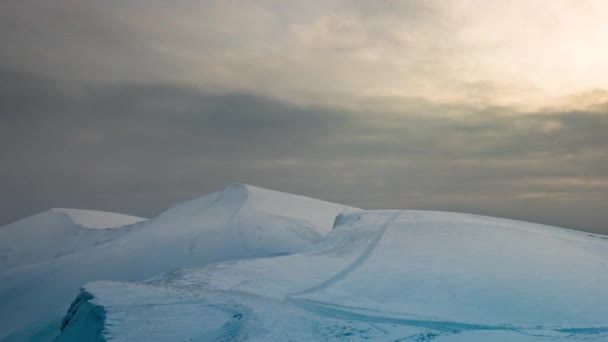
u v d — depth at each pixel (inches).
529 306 773.9
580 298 807.7
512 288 862.5
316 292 908.0
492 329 670.5
